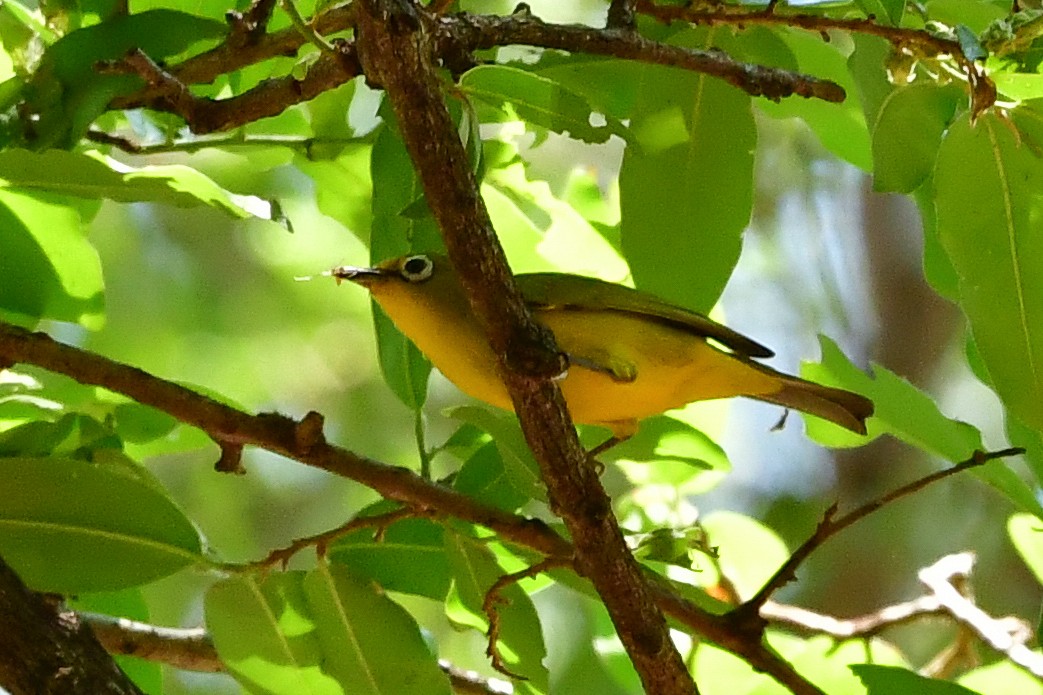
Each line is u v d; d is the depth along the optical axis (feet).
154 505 19.03
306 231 50.78
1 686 15.58
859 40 21.27
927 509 46.55
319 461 18.84
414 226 22.45
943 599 27.55
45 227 21.47
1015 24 19.24
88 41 19.61
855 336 47.34
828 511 19.71
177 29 20.03
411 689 19.62
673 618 20.21
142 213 50.52
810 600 45.37
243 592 19.29
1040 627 21.66
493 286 15.94
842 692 25.09
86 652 16.03
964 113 20.20
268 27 23.45
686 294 22.72
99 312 22.44
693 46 22.77
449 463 47.62
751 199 22.47
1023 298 20.74
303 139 23.66
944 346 47.06
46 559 18.67
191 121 19.63
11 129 19.13
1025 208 20.36
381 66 14.89
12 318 22.09
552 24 19.60
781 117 26.66
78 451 20.75
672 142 22.31
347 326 51.98
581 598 40.01
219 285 50.78
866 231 47.65
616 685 39.47
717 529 32.32
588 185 27.25
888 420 24.39
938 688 21.30
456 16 19.01
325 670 19.56
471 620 21.76
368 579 19.77
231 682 43.32
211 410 18.53
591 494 17.22
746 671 26.66
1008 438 23.27
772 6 20.40
